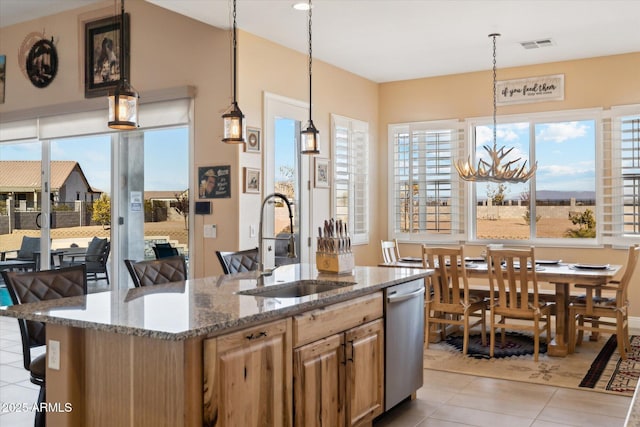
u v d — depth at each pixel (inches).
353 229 289.7
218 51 216.5
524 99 278.8
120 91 113.4
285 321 108.8
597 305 209.0
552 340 219.5
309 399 114.7
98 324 92.1
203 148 220.4
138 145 241.6
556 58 265.7
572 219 273.9
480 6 194.5
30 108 264.4
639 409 51.8
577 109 267.4
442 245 300.2
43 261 269.6
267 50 229.8
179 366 89.2
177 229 231.0
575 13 202.5
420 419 145.3
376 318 140.6
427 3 191.3
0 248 281.0
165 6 189.2
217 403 92.6
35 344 120.4
